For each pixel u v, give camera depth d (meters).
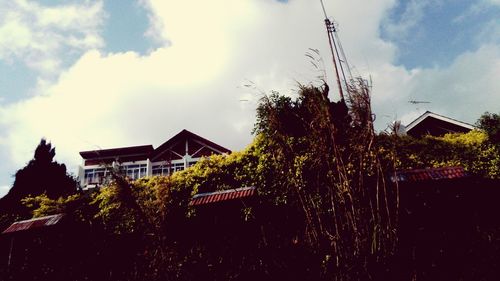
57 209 14.02
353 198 5.95
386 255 5.70
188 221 11.37
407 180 8.80
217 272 8.52
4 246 13.79
